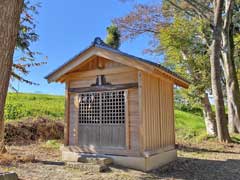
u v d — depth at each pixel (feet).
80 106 27.43
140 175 21.17
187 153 33.99
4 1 13.17
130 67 24.63
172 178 20.65
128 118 24.17
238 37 56.44
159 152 25.30
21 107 59.62
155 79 26.63
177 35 55.88
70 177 19.70
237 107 50.14
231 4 48.65
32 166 23.38
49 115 58.85
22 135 43.16
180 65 55.57
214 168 24.71
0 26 13.00
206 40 54.75
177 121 70.69
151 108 25.12
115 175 20.77
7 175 14.29
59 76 27.61
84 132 26.71
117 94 25.20
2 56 13.06
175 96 59.72
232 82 50.93
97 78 26.50
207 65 54.75
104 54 25.09
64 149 27.22
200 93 53.78
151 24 61.00
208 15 51.11
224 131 42.75
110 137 25.04
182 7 53.67
